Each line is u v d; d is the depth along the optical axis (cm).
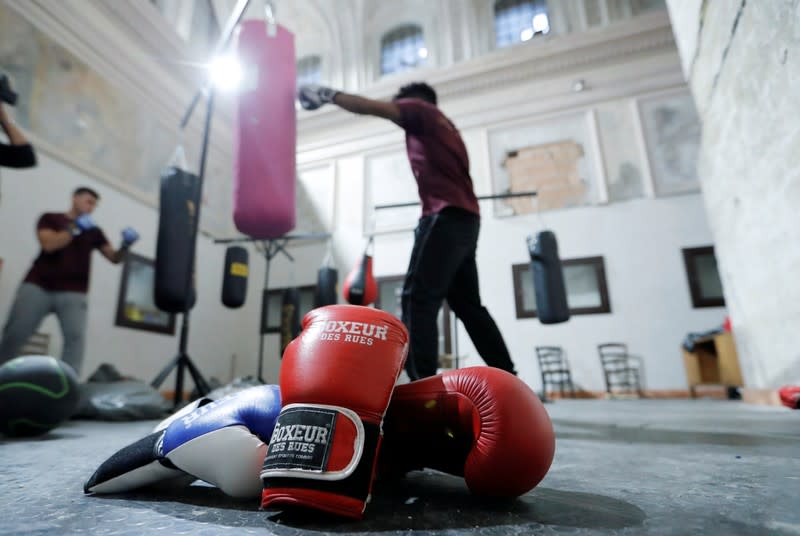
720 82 252
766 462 102
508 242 579
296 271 667
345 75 714
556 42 598
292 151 212
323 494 58
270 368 639
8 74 369
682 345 493
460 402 73
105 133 455
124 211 470
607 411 299
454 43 672
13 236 356
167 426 82
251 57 214
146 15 491
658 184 545
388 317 70
